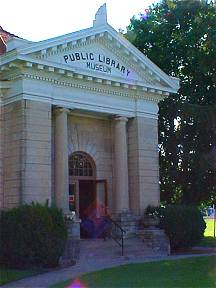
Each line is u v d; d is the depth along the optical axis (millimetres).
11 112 22344
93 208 25969
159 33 36125
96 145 26438
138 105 26922
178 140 33562
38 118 22281
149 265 18906
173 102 33250
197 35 34219
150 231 23938
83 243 23047
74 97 24000
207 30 33562
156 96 27656
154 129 27531
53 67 22438
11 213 19250
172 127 33844
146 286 14312
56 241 19188
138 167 26344
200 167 32188
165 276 16266
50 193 22234
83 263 19859
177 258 21406
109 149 26922
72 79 23703
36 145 22016
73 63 23797
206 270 17625
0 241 19234
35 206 19312
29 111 22000
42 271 18125
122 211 25328
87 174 26250
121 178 25766
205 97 36062
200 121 32594
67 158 23453
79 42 23922
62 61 23344
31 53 21812
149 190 26578
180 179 33844
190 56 34406
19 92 22047
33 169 21734
